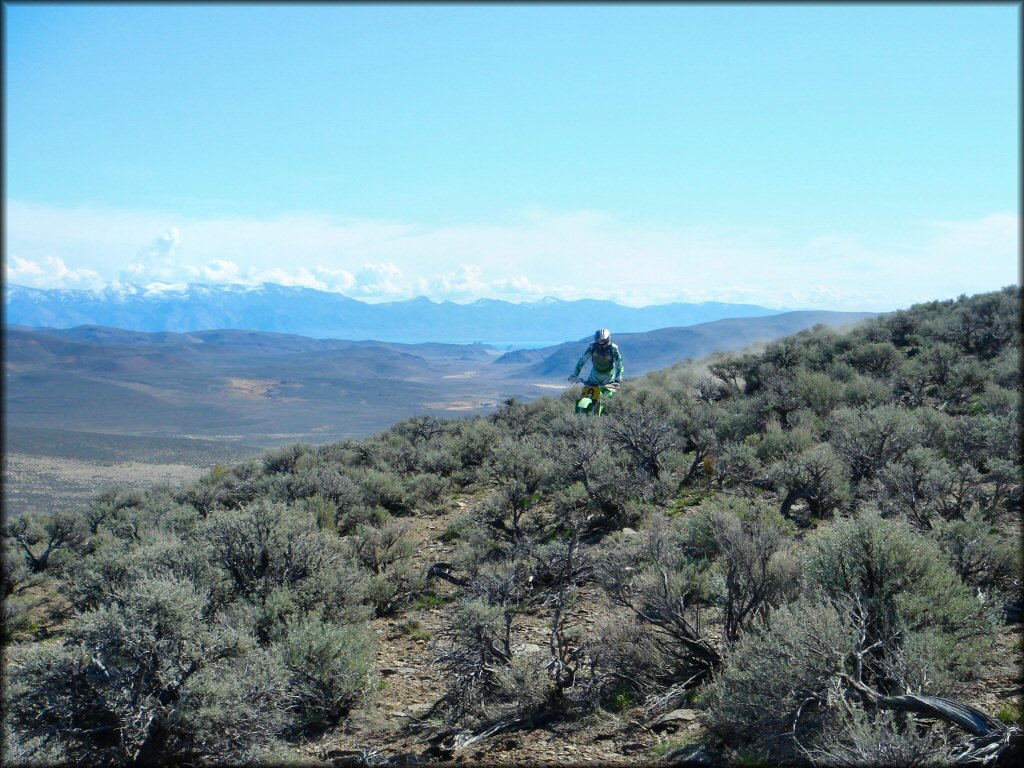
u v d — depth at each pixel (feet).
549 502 52.70
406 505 63.05
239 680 21.93
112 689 20.61
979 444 44.55
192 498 78.74
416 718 23.59
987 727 14.82
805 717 17.19
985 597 22.79
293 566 34.99
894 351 82.89
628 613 27.02
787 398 67.05
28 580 58.08
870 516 22.25
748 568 23.58
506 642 25.39
